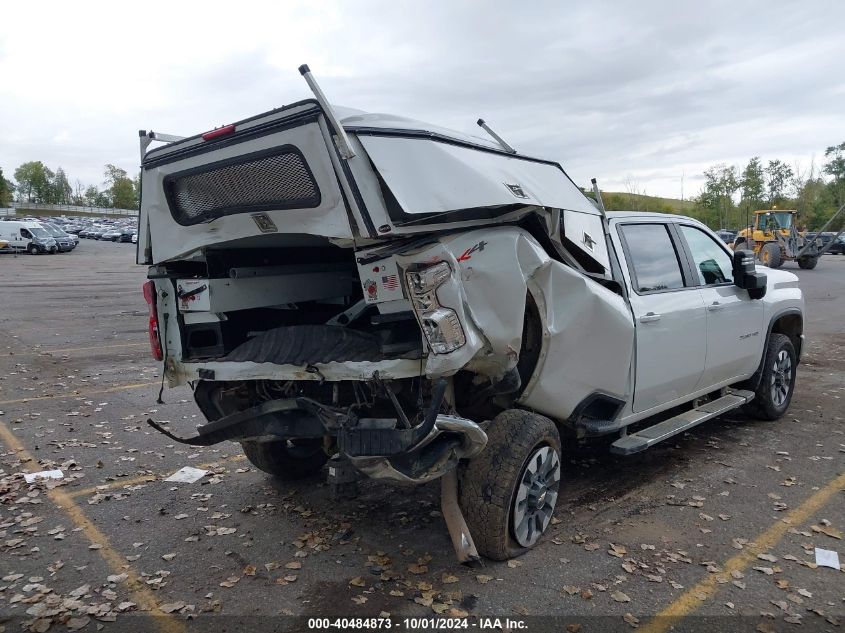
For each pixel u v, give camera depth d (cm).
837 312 1501
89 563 396
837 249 4134
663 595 353
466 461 388
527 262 378
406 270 337
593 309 425
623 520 443
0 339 1195
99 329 1329
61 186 15388
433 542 415
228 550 411
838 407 724
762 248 2834
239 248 434
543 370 403
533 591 357
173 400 776
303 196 346
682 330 521
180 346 429
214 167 370
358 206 323
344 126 327
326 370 364
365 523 445
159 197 408
